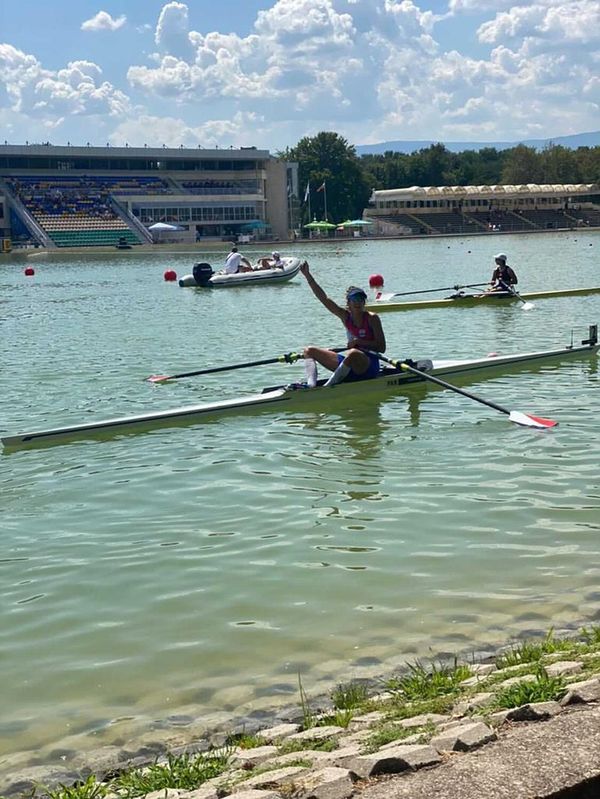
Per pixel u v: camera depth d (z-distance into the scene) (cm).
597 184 16300
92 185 12112
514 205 15062
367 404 1439
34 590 753
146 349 2153
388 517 903
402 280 4612
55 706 560
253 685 576
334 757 422
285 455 1155
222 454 1172
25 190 11525
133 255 9100
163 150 12494
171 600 721
